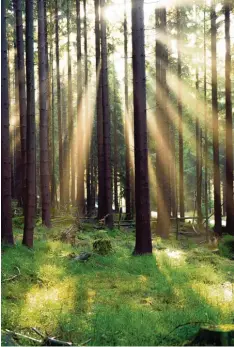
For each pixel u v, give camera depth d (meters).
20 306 7.08
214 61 21.14
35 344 5.66
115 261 11.52
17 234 15.14
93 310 7.33
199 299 8.05
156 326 6.44
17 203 24.47
